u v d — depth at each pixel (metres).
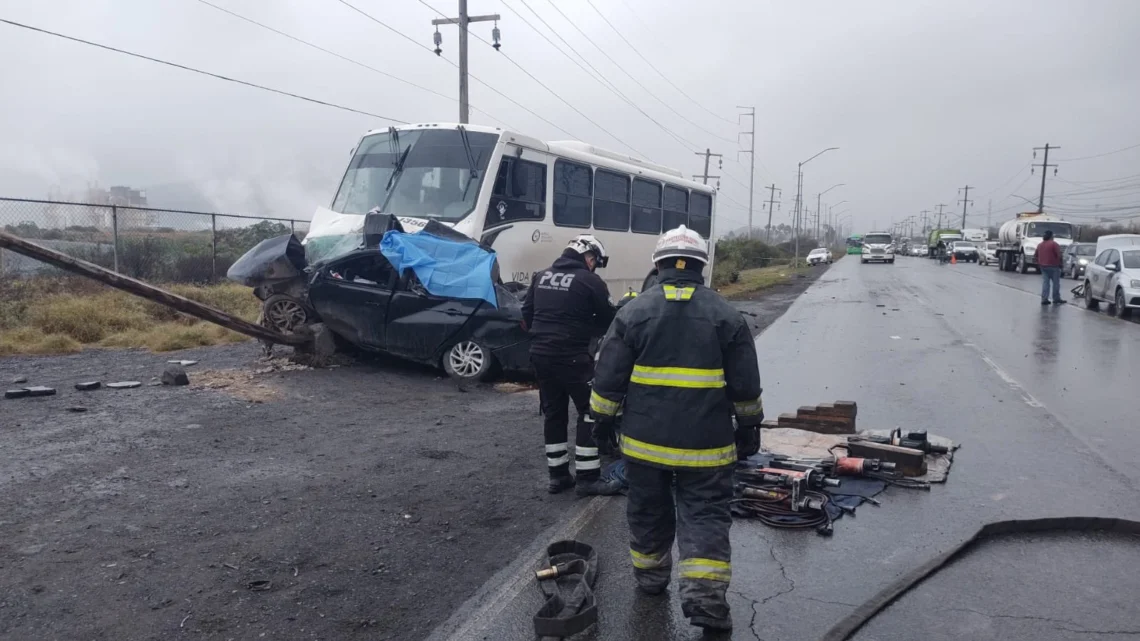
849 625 3.92
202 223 21.50
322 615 4.11
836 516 5.39
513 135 12.11
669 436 3.83
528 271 12.76
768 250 68.06
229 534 5.07
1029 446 7.26
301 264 10.94
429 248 10.10
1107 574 4.62
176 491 5.82
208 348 12.80
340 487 6.05
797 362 12.36
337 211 12.15
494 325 9.95
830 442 7.00
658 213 17.88
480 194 11.57
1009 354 13.01
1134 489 6.00
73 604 4.09
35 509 5.36
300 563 4.71
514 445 7.38
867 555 4.81
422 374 10.73
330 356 11.06
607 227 15.46
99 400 8.70
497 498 5.95
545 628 3.83
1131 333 15.74
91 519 5.22
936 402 9.23
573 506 5.81
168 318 15.14
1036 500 5.74
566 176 13.87
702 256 4.01
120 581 4.36
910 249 109.81
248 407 8.59
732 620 4.00
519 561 4.82
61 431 7.34
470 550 5.00
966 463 6.72
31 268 17.17
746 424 3.98
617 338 3.98
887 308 21.47
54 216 17.95
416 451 7.09
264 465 6.54
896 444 6.79
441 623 4.07
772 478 5.65
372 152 12.48
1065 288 29.45
